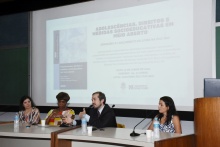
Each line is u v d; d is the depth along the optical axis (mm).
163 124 2867
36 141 2826
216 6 3537
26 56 4914
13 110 5016
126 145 2354
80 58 4414
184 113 3570
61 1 4555
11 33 5098
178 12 3621
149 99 3816
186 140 2188
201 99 1906
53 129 2781
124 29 4043
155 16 3801
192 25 3510
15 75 5016
